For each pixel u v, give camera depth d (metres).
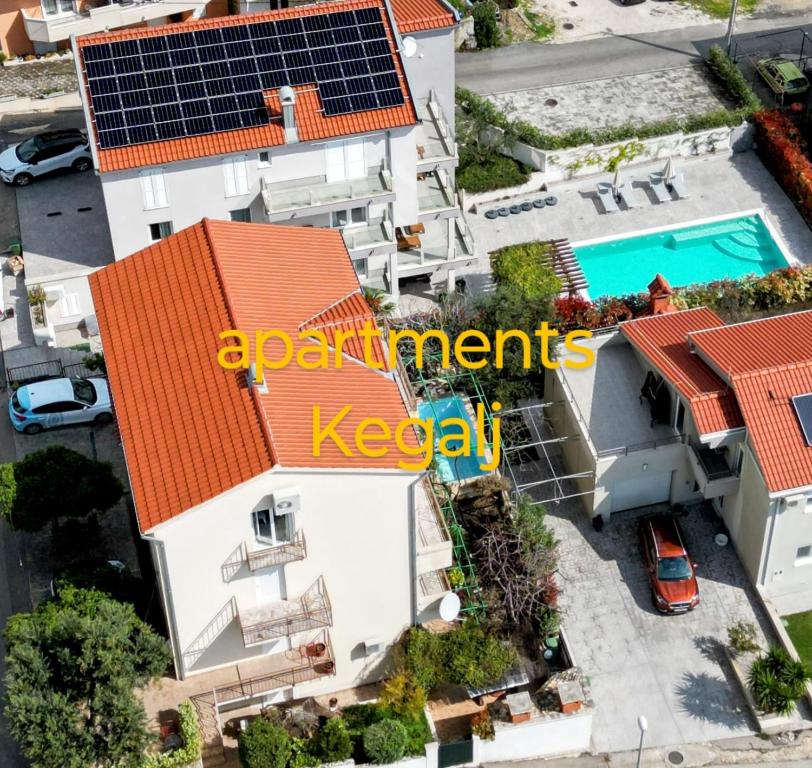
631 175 67.06
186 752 40.53
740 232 64.69
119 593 44.78
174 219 54.69
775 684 44.16
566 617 47.75
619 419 50.78
